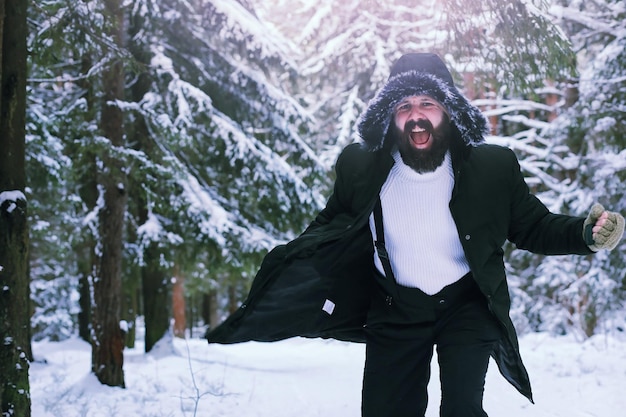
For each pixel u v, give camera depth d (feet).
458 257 10.27
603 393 21.65
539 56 24.12
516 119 49.08
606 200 37.76
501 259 10.43
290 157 43.65
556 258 45.57
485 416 9.70
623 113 35.88
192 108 38.27
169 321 43.29
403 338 10.46
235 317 10.85
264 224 43.75
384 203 10.28
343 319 11.25
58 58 25.18
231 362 40.11
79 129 29.60
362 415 10.59
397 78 10.01
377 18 45.29
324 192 52.60
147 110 32.73
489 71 25.67
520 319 48.37
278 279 10.94
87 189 40.50
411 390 10.50
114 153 29.43
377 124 10.05
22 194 14.78
